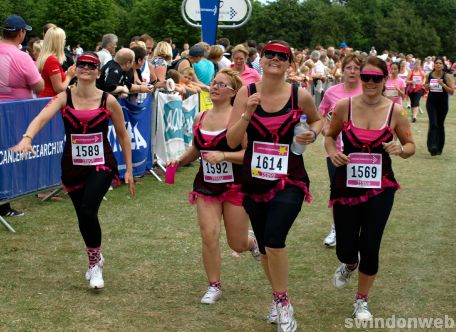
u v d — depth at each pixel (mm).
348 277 4559
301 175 4043
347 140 4234
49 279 5066
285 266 3982
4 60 6703
